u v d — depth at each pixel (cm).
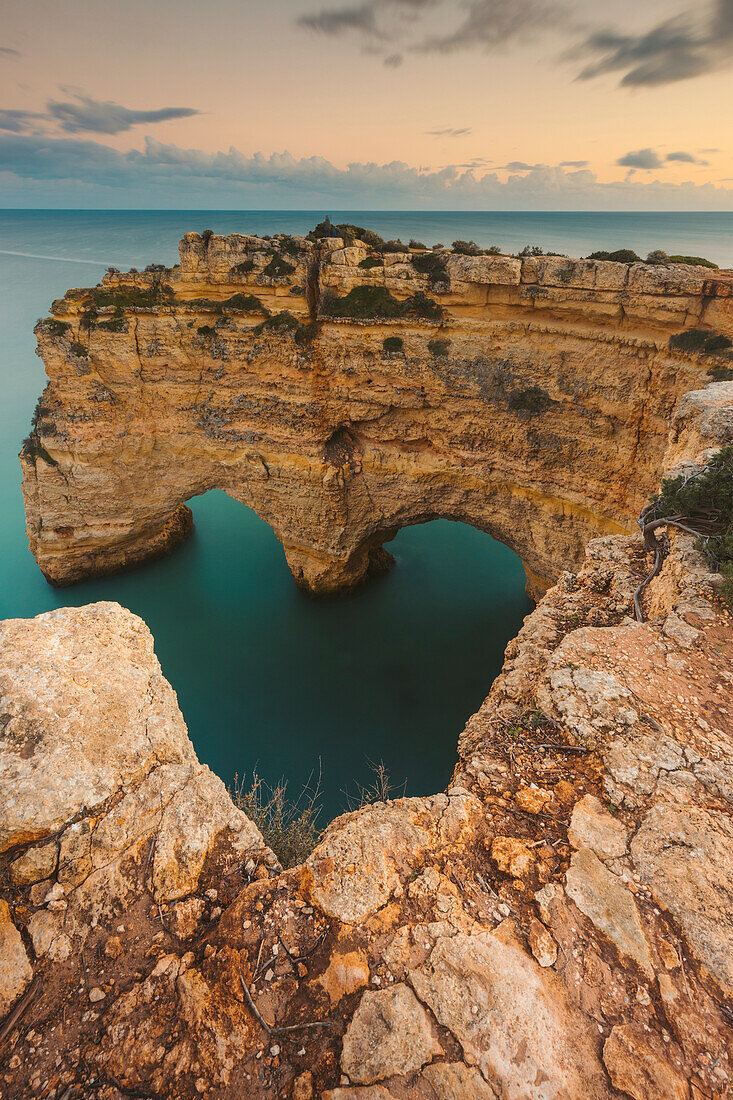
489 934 428
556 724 617
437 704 2342
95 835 481
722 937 414
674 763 545
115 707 571
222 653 2628
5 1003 402
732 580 755
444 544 3619
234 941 433
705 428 1073
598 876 463
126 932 439
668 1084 351
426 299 2164
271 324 2348
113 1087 366
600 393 1983
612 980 402
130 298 2489
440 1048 368
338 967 411
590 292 1878
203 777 535
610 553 1012
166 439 2792
